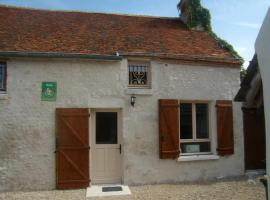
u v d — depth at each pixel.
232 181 9.74
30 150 8.77
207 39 11.80
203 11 12.55
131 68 9.65
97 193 8.34
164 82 9.75
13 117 8.74
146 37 10.84
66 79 9.08
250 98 4.65
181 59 9.89
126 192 8.43
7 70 8.79
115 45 9.92
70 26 10.84
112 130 9.47
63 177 8.84
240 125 10.57
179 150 9.71
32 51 8.96
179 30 12.05
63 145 8.88
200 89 10.11
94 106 9.18
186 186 9.16
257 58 3.79
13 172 8.66
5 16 10.88
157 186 9.20
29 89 8.87
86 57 9.04
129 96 9.42
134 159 9.37
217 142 10.17
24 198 7.93
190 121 10.24
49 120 8.91
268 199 3.62
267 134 3.56
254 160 10.78
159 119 9.56
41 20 11.02
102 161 9.36
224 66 10.48
